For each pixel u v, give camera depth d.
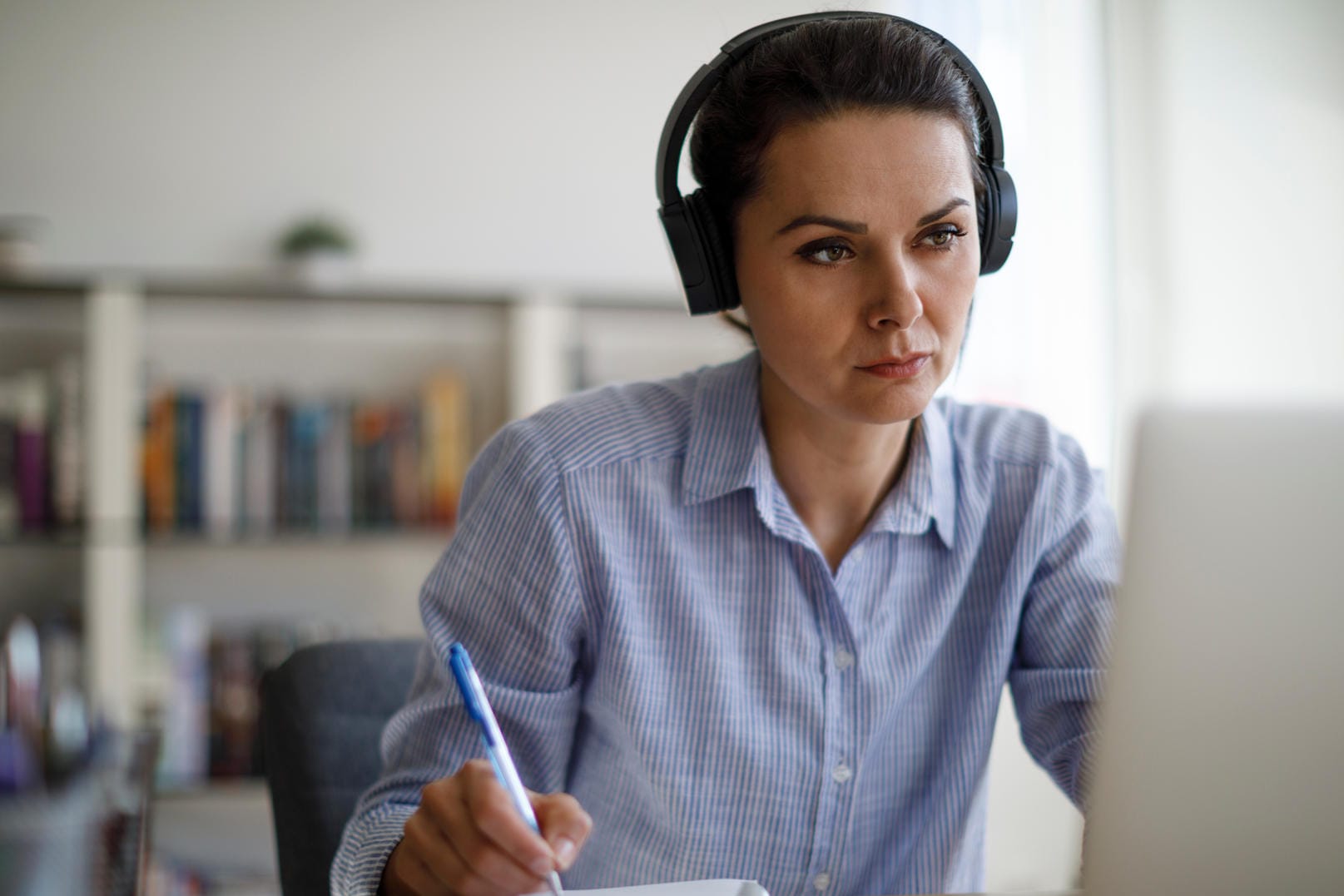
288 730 1.01
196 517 2.38
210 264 2.59
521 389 2.49
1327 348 1.37
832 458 0.92
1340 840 0.54
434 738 0.88
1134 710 0.57
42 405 2.33
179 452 2.38
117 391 2.35
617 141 2.70
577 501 0.91
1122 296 1.64
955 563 0.96
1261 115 1.46
